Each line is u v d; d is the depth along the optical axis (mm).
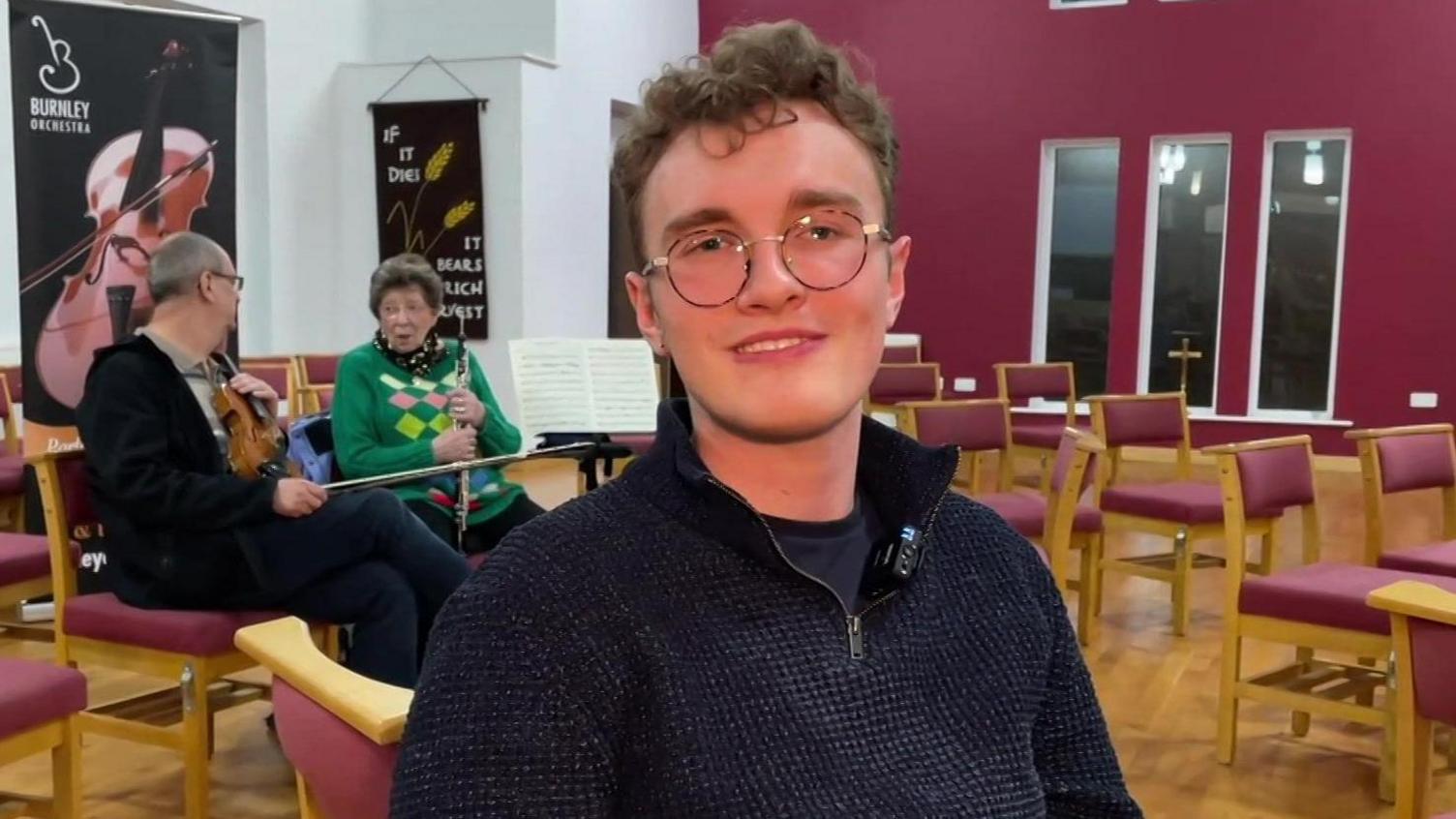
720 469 860
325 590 2365
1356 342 7270
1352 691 2795
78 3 3297
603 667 745
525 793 710
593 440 3447
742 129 800
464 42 6570
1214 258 7707
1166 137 7633
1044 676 934
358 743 929
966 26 7914
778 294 792
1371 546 3168
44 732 1944
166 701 2559
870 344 833
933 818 785
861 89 850
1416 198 7047
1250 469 2877
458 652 744
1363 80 7090
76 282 3375
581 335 6812
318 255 6348
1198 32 7430
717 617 783
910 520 881
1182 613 3768
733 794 743
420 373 2979
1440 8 6879
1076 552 5020
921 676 848
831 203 812
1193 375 7801
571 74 6602
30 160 3283
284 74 6055
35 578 2787
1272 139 7461
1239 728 3010
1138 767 2750
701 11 8227
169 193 3498
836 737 784
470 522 2840
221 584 2334
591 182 6867
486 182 6227
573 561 774
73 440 3420
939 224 8109
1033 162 7852
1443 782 2619
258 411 2492
